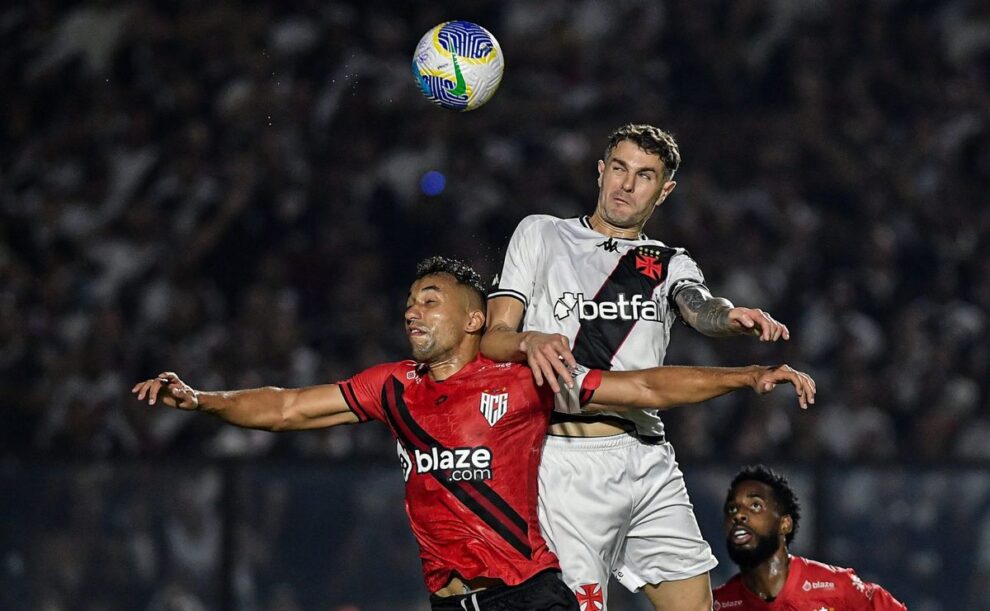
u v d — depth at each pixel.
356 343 38.47
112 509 32.22
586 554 18.77
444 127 42.41
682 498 19.66
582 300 18.59
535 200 41.41
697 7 46.62
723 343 39.00
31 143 42.81
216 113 42.34
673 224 41.56
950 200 44.56
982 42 47.78
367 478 33.00
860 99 45.75
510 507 17.38
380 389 17.89
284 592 32.53
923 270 43.09
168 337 38.06
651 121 44.06
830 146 44.50
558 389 16.39
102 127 42.59
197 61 43.16
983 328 41.28
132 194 41.09
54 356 37.22
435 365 17.80
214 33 43.31
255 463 32.62
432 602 17.72
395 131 42.59
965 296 42.91
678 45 46.25
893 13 47.56
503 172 41.81
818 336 40.59
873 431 38.34
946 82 46.97
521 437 17.59
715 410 37.28
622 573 19.80
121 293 39.25
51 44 43.81
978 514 33.75
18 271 39.41
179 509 32.38
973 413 39.47
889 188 44.41
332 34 43.34
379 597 32.88
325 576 32.69
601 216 18.98
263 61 42.81
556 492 18.75
